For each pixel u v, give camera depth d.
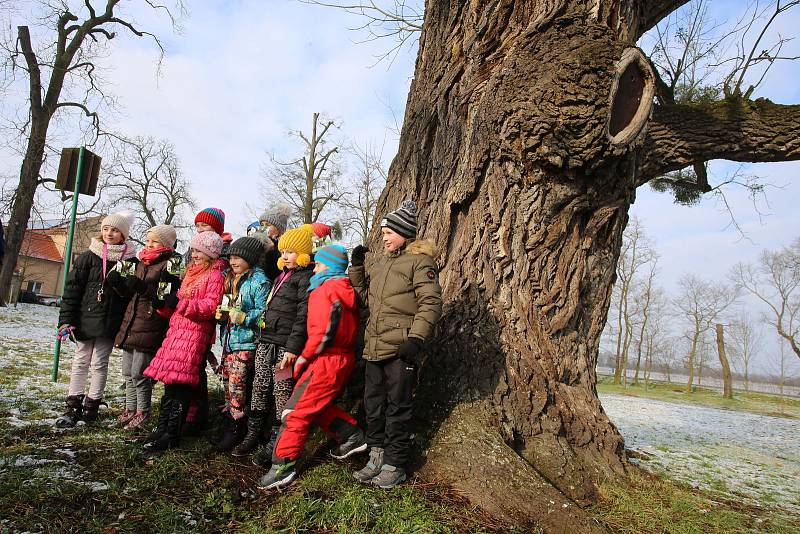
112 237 3.77
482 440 2.95
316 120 25.38
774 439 8.05
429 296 2.82
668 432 7.62
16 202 15.92
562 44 3.38
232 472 2.84
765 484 4.38
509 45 3.79
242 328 3.30
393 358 2.85
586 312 4.05
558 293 3.73
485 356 3.36
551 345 3.64
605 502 3.09
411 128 4.44
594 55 3.23
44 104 16.58
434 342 3.46
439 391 3.29
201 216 3.94
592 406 3.73
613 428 3.76
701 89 7.00
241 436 3.25
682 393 25.88
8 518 2.10
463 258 3.69
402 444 2.75
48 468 2.63
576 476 3.14
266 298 3.30
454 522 2.36
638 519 2.89
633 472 3.67
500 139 3.56
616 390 23.86
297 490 2.59
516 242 3.65
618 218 4.02
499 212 3.63
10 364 5.91
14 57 16.05
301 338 2.98
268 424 3.48
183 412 3.25
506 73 3.58
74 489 2.39
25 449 2.89
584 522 2.55
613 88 3.22
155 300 3.54
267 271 3.57
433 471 2.85
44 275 36.25
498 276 3.59
